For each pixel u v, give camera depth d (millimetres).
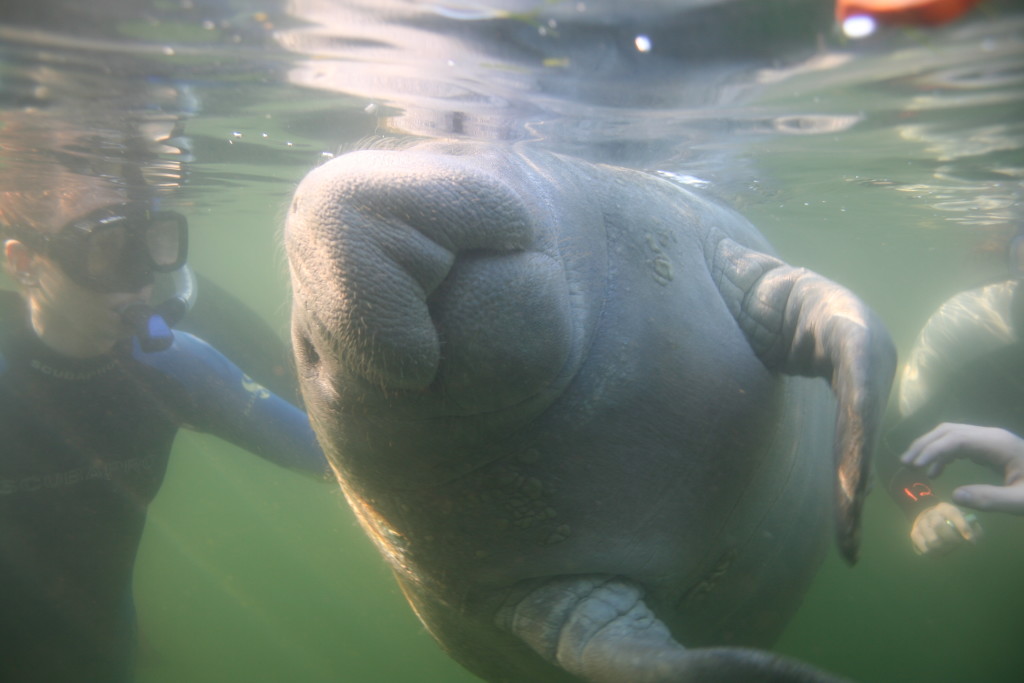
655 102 1196
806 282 611
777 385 624
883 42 916
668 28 876
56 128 1439
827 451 769
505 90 1125
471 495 512
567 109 1226
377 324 406
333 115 1346
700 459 559
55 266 911
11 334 990
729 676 407
